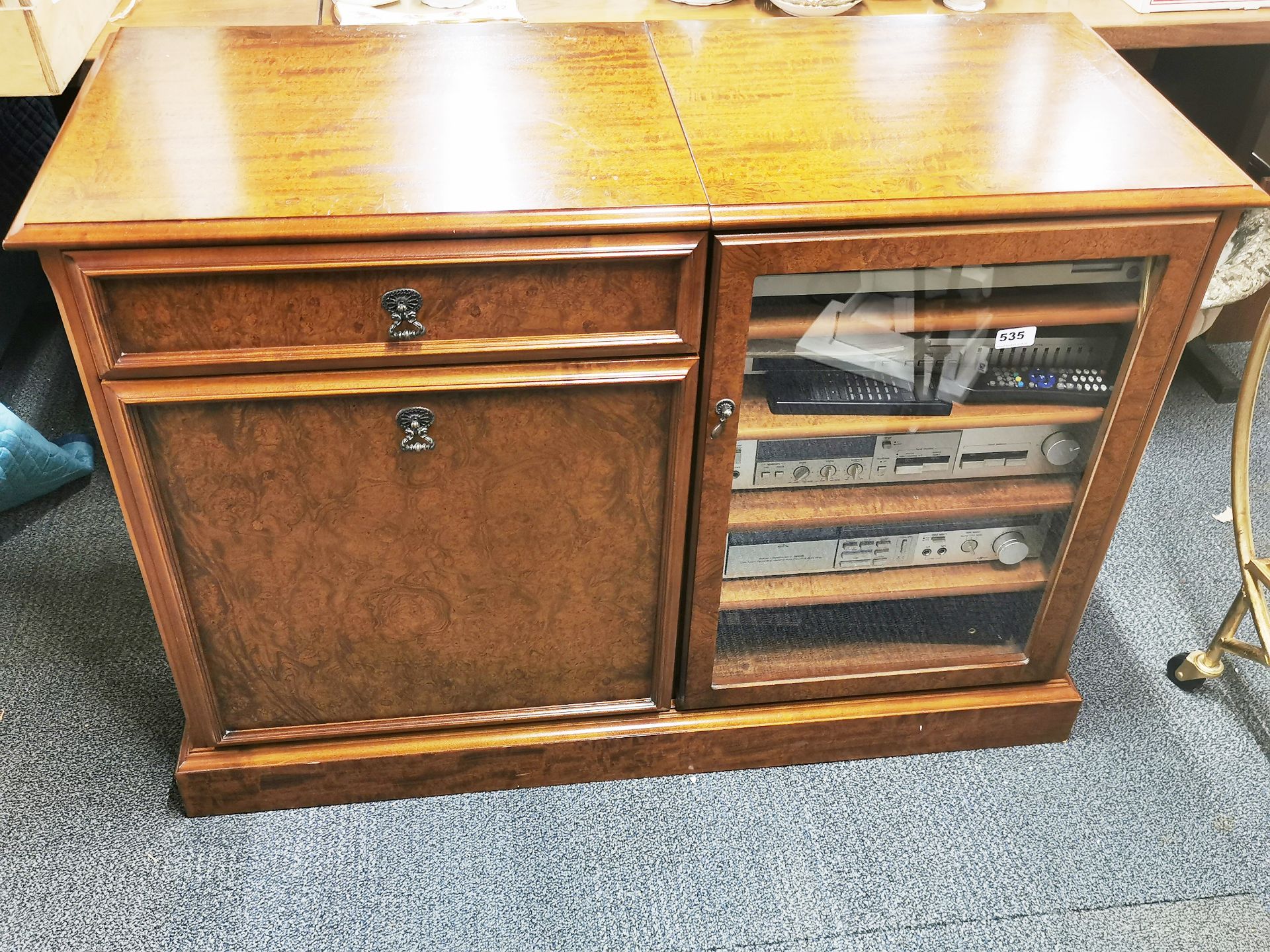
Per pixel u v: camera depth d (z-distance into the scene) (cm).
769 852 130
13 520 171
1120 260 110
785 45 128
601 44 127
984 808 135
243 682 123
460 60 121
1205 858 130
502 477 112
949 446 126
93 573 162
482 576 119
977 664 137
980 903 125
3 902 122
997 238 103
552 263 99
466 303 101
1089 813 135
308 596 117
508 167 103
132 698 145
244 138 105
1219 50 185
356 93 114
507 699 131
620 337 105
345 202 97
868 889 126
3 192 180
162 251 94
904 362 118
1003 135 111
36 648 151
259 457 107
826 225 101
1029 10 160
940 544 135
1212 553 170
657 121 112
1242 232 159
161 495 108
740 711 135
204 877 125
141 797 133
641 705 133
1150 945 122
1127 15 158
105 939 119
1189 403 198
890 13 159
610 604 124
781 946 121
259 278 97
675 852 130
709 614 125
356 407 105
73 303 96
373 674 125
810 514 125
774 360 116
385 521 113
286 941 120
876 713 136
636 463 113
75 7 128
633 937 121
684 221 98
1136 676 152
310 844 129
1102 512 125
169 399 101
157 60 118
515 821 132
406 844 130
